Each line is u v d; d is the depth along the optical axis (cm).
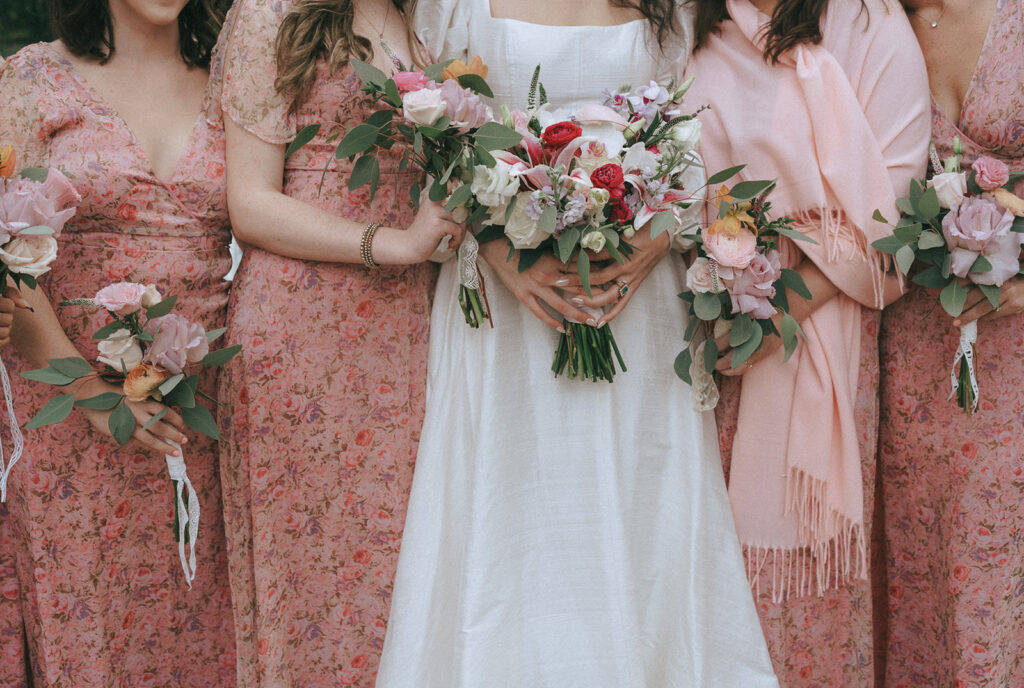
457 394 236
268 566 232
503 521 228
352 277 232
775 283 224
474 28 229
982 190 222
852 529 248
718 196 217
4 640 237
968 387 231
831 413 237
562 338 230
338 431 236
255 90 220
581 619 231
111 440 224
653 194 208
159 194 222
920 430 250
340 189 228
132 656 235
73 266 219
